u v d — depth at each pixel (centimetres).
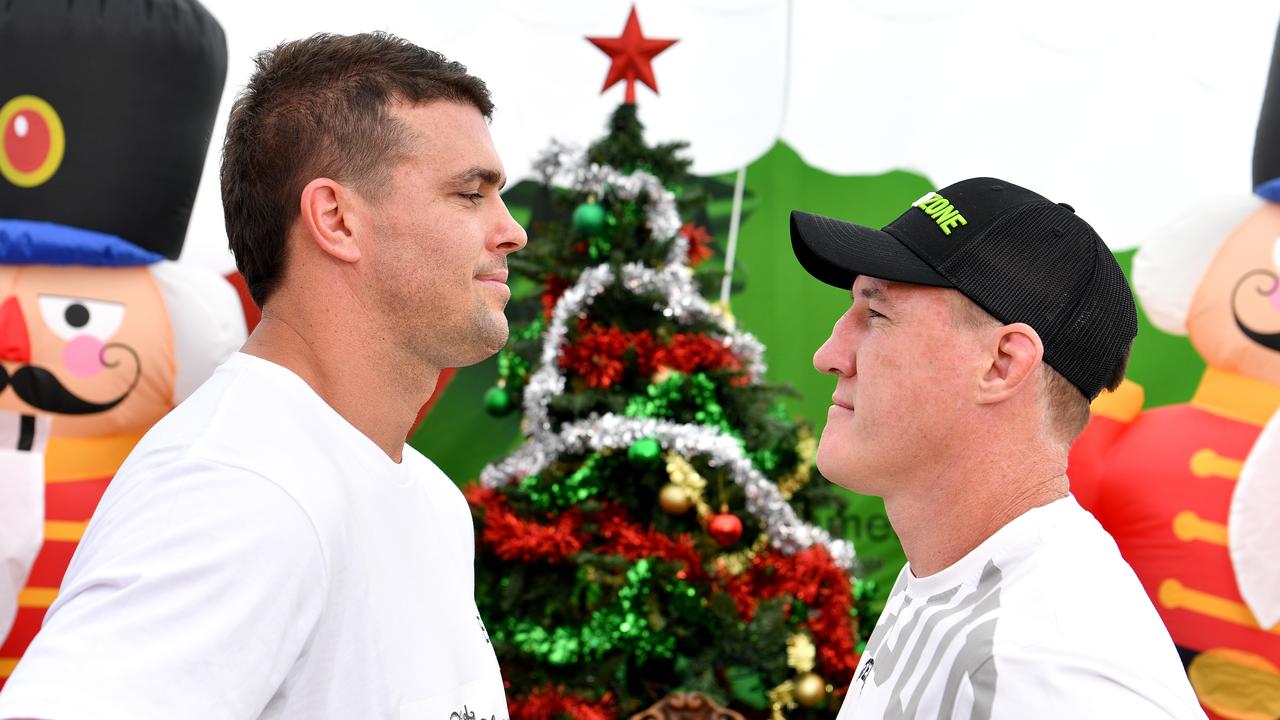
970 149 376
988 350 93
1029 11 370
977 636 82
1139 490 307
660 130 371
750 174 385
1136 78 363
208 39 279
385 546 93
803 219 99
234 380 93
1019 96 371
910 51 378
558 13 365
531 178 365
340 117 95
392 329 97
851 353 101
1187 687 78
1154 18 360
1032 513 90
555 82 365
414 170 96
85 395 269
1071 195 367
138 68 269
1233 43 353
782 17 374
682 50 373
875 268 94
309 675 86
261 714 84
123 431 276
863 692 98
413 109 97
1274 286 306
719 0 372
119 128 267
